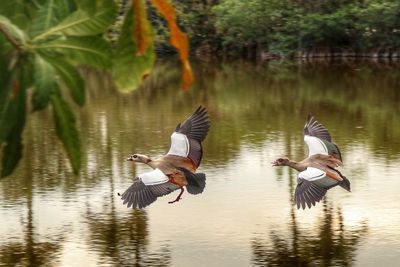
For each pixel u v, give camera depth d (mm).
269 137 35406
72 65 2004
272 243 21047
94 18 1991
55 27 1988
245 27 68188
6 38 1963
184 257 20031
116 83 2039
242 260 19750
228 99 46469
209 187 26906
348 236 21406
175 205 24719
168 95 47781
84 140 34594
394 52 67250
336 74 57594
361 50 68000
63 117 2086
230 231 22047
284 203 24797
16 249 20859
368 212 23562
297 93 48469
